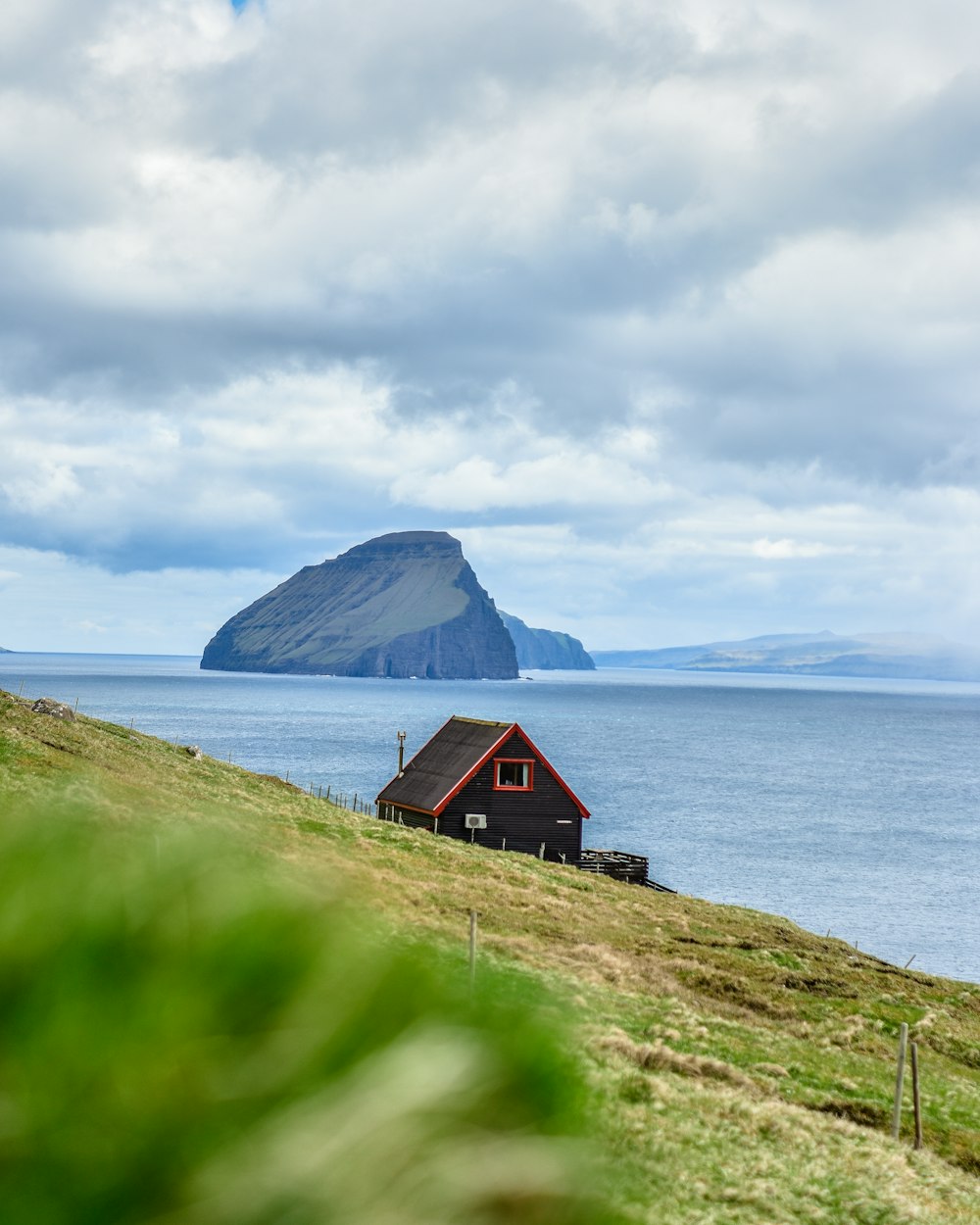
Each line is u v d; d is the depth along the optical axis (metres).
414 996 1.06
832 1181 18.45
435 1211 0.94
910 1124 26.31
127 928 1.01
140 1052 0.95
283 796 55.69
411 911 35.38
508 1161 0.99
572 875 55.25
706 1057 25.97
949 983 46.59
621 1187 1.31
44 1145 0.92
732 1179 16.52
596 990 32.19
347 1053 0.99
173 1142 0.93
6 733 41.66
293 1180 0.92
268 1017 0.99
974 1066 35.78
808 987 40.88
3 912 1.00
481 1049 1.04
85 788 1.34
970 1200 20.14
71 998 0.96
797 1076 28.41
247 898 1.08
